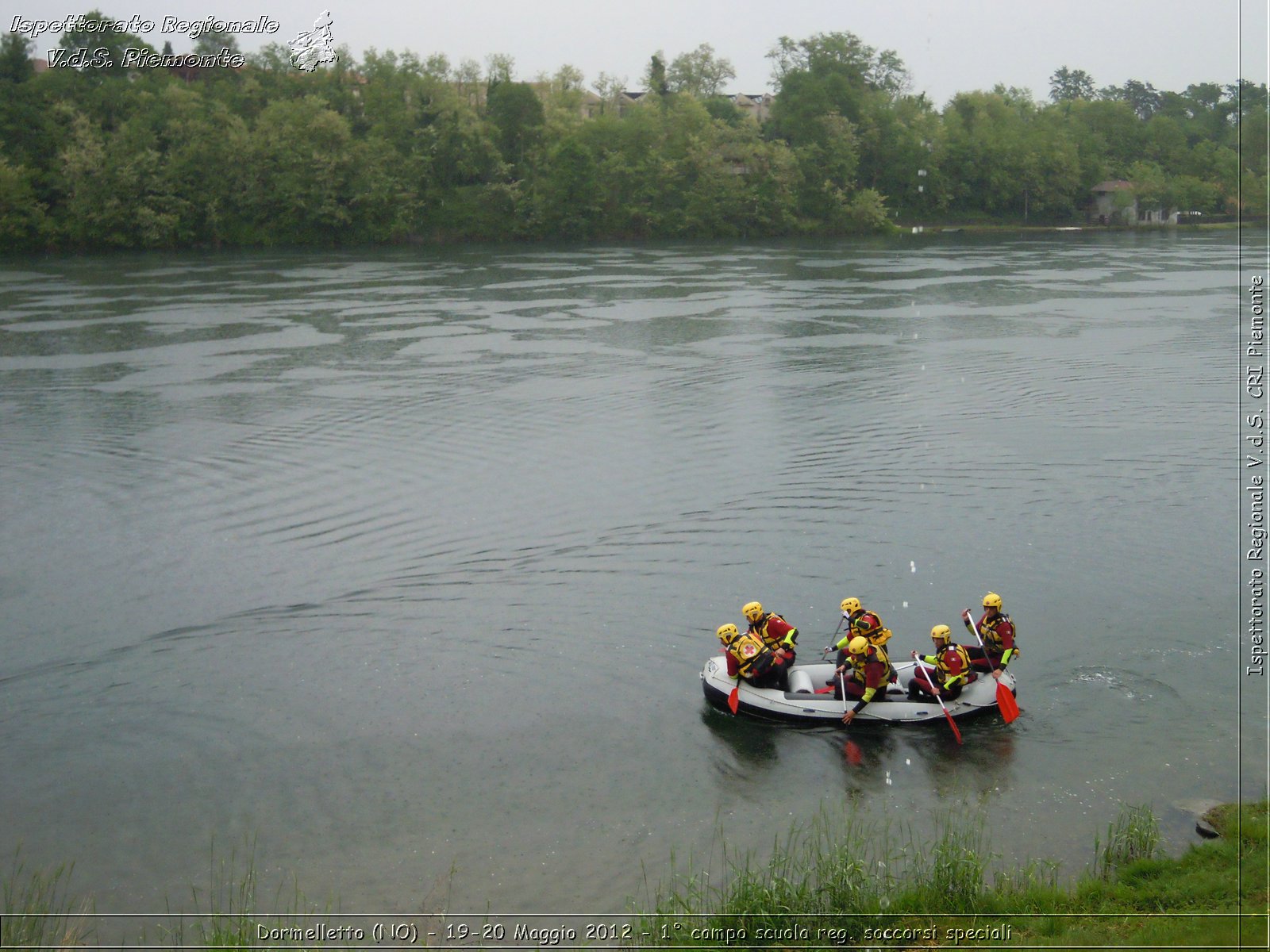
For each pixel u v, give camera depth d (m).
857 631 16.91
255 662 19.36
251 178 114.81
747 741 16.66
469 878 13.60
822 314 61.59
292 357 48.78
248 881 13.63
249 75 128.75
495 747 16.58
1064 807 14.77
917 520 26.12
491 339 53.94
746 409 37.91
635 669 18.98
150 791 15.59
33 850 14.32
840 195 130.50
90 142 108.19
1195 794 14.99
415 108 129.12
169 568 23.61
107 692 18.36
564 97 154.88
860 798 15.17
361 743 16.73
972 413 36.44
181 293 74.50
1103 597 21.59
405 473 30.55
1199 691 17.83
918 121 141.12
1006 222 141.62
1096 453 31.33
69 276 86.12
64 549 24.73
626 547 24.67
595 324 58.69
